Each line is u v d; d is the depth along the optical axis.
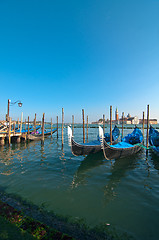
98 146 11.72
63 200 5.09
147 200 5.14
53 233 2.89
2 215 3.46
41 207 4.55
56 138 25.77
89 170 8.53
